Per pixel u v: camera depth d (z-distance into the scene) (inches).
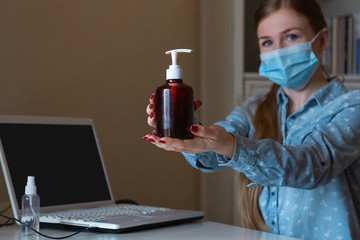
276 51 57.1
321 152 46.1
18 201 50.4
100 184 59.5
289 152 43.0
